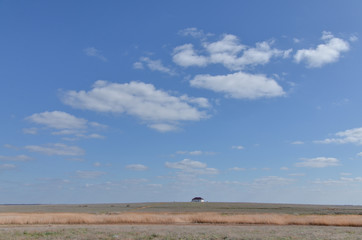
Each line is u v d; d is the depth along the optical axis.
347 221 61.97
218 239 32.78
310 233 39.34
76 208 150.88
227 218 66.88
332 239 32.97
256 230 43.91
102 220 63.09
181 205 173.38
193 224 60.62
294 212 109.00
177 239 32.56
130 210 127.69
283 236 35.03
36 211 122.94
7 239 32.97
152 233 37.69
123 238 33.50
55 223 60.91
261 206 164.00
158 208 144.50
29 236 35.12
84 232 39.00
